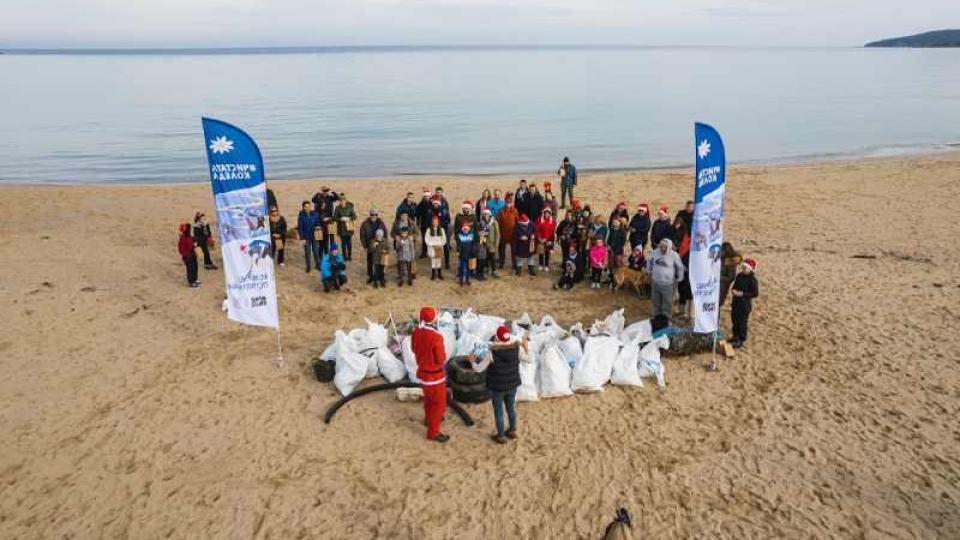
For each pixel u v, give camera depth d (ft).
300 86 310.04
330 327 40.09
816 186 83.87
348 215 51.70
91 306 42.65
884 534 22.94
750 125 160.66
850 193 79.36
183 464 26.66
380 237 45.88
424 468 26.43
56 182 96.17
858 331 39.24
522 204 52.21
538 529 23.25
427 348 27.02
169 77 400.06
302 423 29.50
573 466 26.58
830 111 190.49
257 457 27.12
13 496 24.76
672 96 247.70
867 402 31.35
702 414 30.35
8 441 28.04
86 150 125.08
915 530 23.11
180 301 43.86
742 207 72.90
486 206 50.26
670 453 27.48
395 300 44.65
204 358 35.55
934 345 37.32
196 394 31.89
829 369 34.58
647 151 124.47
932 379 33.50
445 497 24.76
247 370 34.22
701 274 32.68
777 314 41.81
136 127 158.30
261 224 31.99
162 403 31.07
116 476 25.93
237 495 24.84
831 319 40.98
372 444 27.99
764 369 34.58
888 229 63.00
